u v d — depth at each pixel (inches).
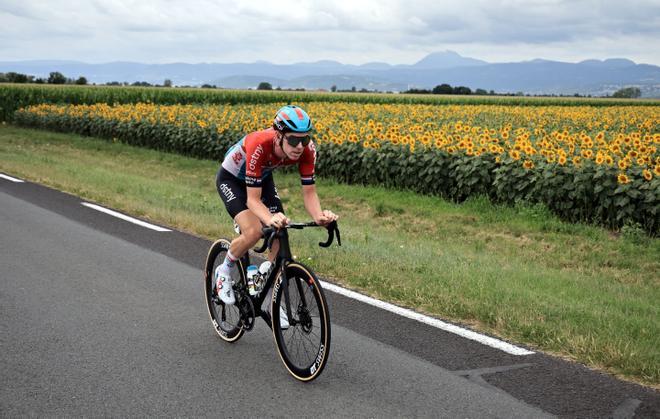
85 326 191.3
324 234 329.7
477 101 2269.9
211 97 1774.1
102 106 978.7
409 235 353.1
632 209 343.0
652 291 244.2
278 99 1962.4
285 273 156.4
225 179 175.5
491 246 326.0
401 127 703.1
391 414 136.8
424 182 458.0
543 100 2434.8
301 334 154.5
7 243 297.4
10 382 151.0
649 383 151.6
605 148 452.4
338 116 935.0
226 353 173.3
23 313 201.8
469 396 145.4
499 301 211.0
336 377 156.7
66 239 309.4
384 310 207.5
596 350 167.6
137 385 150.9
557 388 149.3
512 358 168.1
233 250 171.2
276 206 180.1
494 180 415.5
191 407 139.8
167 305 213.9
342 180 531.2
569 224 360.8
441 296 214.7
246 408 139.6
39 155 701.9
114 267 260.4
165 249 292.8
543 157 411.2
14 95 1266.0
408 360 166.9
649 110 1258.0
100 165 648.4
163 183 518.6
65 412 136.3
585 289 238.8
